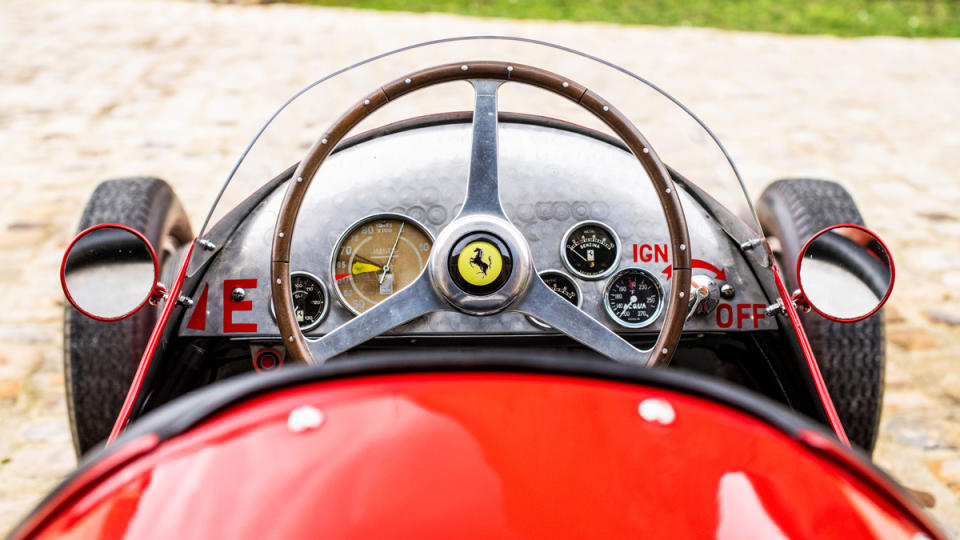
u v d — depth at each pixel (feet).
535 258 6.73
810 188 8.90
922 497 9.21
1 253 15.21
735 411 4.25
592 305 6.73
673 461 3.76
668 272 6.72
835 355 7.71
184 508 3.47
